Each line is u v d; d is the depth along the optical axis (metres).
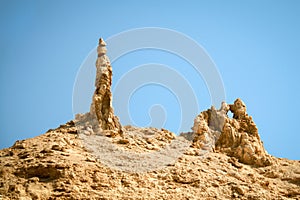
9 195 68.00
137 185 72.19
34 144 78.94
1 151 78.69
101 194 69.06
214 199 71.44
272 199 72.56
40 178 71.25
